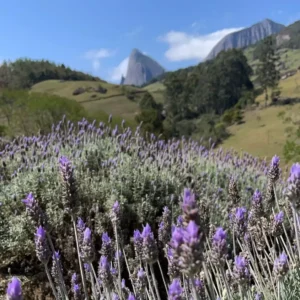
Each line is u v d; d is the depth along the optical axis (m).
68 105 22.52
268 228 3.88
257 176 8.42
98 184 6.25
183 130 61.38
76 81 109.00
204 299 3.44
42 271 5.21
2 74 108.38
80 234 3.54
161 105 92.00
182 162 7.82
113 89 101.75
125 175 6.35
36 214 3.16
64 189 3.29
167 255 3.62
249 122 68.94
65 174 3.29
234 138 59.50
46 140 8.41
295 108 72.94
